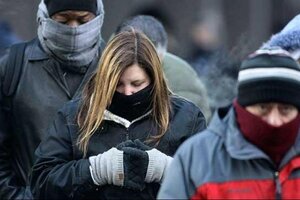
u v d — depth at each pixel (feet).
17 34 53.06
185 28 61.98
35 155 34.88
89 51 37.40
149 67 33.53
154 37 42.73
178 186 29.32
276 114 28.96
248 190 29.04
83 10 36.86
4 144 37.29
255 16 65.82
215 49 61.93
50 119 36.91
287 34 36.58
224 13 64.75
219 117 29.96
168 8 61.11
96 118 33.37
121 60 33.32
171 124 33.76
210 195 28.96
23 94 37.09
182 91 44.60
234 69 58.34
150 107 33.71
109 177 32.68
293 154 29.32
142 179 32.63
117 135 33.53
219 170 29.19
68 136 33.78
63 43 36.94
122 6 57.98
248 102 29.04
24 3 53.47
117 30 43.55
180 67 44.91
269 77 28.84
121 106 33.50
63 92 37.14
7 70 37.35
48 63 37.32
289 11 66.49
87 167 32.81
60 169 33.30
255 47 64.28
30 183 34.37
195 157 29.45
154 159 32.63
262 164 29.19
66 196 33.22
